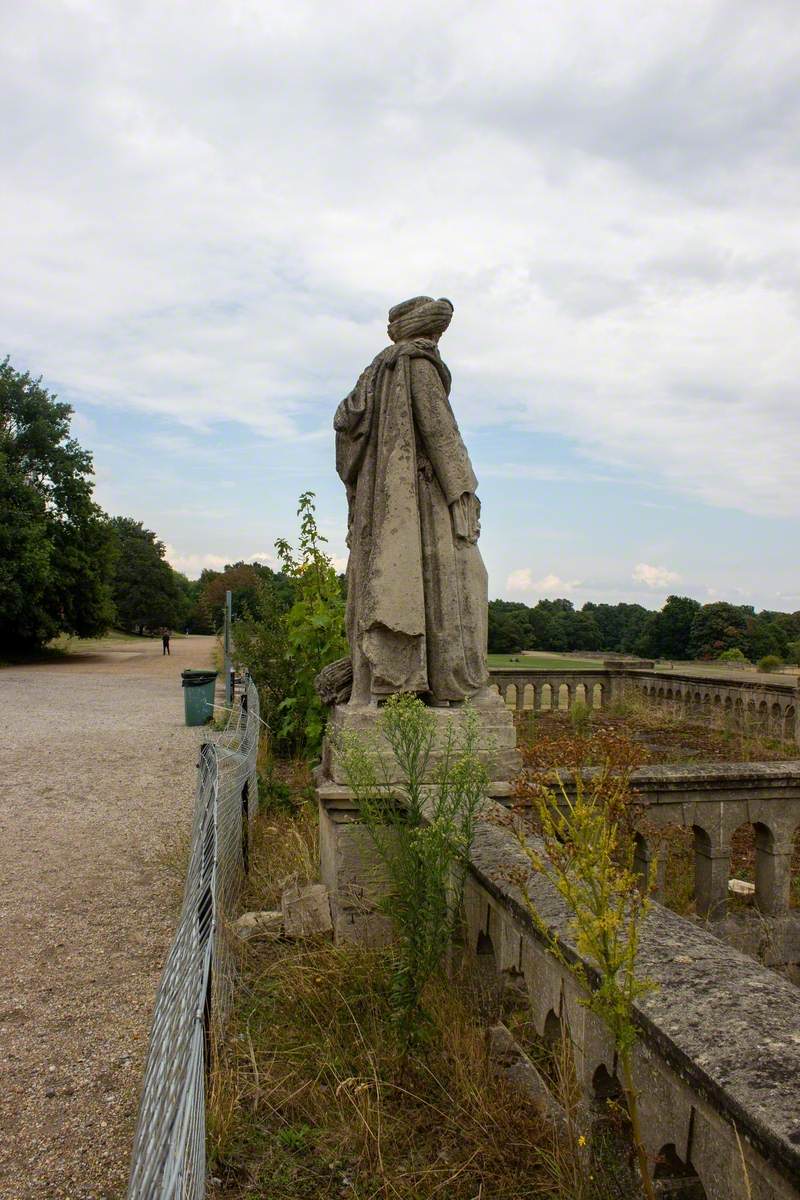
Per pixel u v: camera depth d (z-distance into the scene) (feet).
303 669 33.27
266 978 13.46
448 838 10.35
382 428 15.66
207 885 9.23
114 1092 11.05
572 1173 8.00
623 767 9.96
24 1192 8.99
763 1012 6.03
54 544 134.72
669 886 15.83
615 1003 6.13
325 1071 10.39
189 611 329.52
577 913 6.50
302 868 17.54
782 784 14.90
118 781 34.01
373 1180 8.45
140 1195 4.49
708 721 51.96
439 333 16.26
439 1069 9.98
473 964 11.34
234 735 30.35
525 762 12.03
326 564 34.60
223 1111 9.50
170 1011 6.57
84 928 17.43
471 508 16.08
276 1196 8.38
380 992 11.94
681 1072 5.63
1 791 31.99
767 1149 4.64
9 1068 11.72
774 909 15.03
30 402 136.26
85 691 79.56
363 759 12.42
